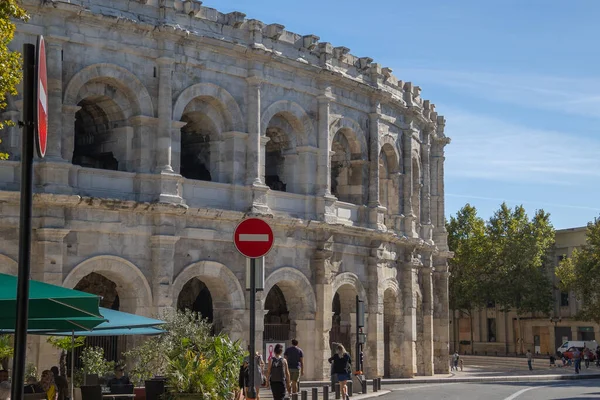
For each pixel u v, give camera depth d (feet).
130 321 109.40
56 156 143.95
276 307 207.31
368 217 204.95
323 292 186.80
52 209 142.10
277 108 180.86
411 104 225.35
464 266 389.39
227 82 171.22
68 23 147.33
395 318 220.02
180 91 162.40
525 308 381.19
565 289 354.33
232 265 168.96
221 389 101.71
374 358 203.51
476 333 425.69
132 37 155.84
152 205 153.79
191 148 179.52
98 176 150.92
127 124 157.79
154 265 155.43
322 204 187.73
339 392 146.72
